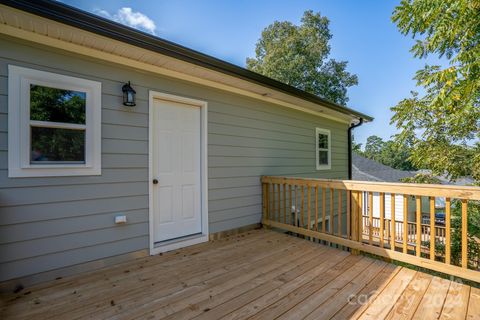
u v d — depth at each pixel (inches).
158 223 128.7
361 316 71.2
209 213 148.3
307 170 229.8
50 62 95.7
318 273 100.1
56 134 97.7
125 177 114.7
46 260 94.3
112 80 111.4
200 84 144.9
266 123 188.1
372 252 114.4
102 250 107.5
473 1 116.8
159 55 112.1
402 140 205.6
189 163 142.3
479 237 187.5
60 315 71.8
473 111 155.4
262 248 131.5
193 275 98.5
